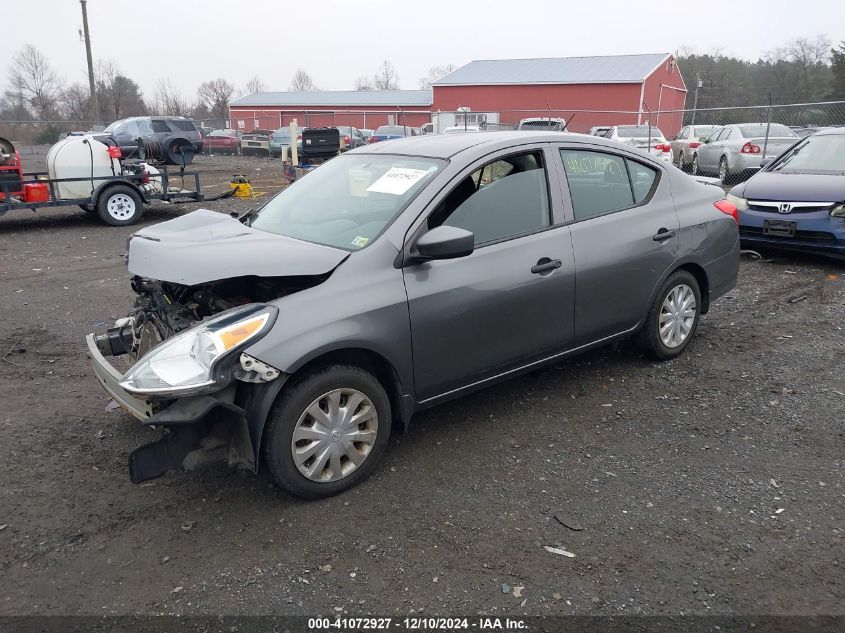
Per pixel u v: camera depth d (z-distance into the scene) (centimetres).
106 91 6394
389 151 440
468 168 390
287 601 276
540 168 426
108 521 330
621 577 286
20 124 3725
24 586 286
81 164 1242
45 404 463
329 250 354
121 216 1293
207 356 303
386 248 356
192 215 438
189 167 2727
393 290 350
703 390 472
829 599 272
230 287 375
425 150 418
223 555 305
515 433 415
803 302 682
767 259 876
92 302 723
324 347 323
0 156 1190
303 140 1557
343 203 407
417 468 376
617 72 3878
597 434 412
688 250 497
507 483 359
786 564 293
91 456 393
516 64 4331
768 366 514
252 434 318
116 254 997
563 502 341
